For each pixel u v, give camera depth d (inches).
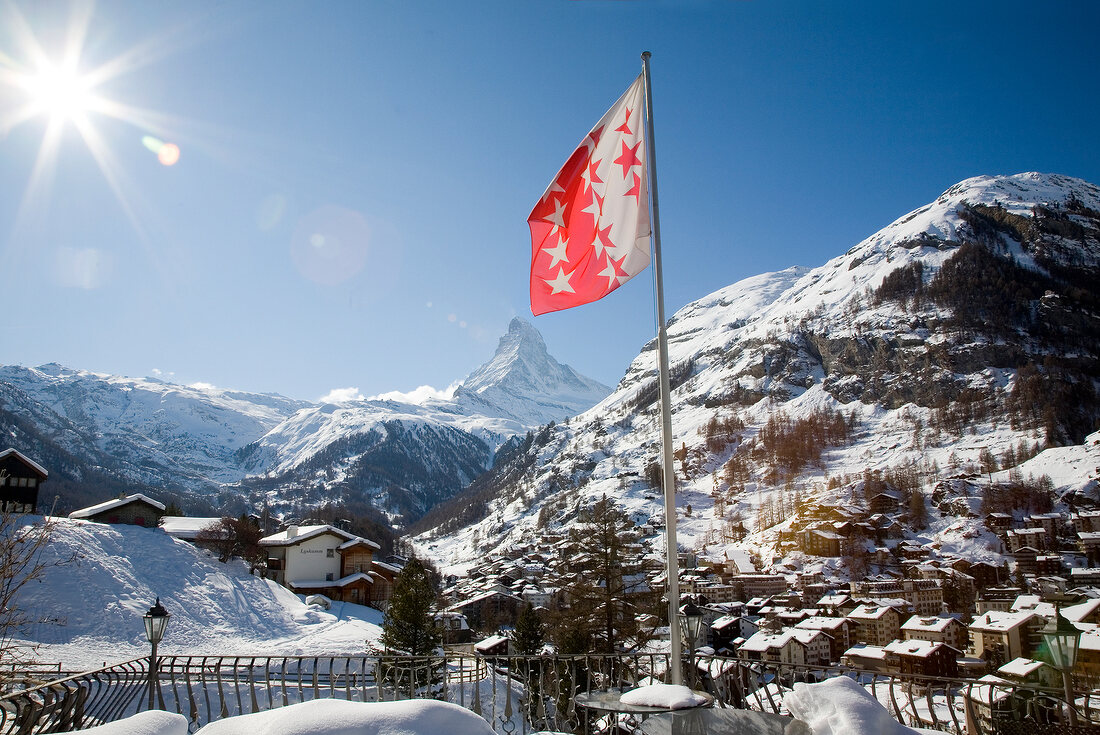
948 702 356.2
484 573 5290.4
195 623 1658.5
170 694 768.3
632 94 476.7
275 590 2146.9
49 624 1365.7
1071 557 3966.5
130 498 2363.4
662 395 428.8
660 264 443.2
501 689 675.4
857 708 233.6
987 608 3174.2
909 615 2940.5
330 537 2918.3
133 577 1732.3
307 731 177.5
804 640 2325.3
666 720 262.7
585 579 1405.0
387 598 2849.4
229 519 2536.9
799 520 5300.2
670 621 407.5
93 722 388.2
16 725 314.2
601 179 478.0
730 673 432.1
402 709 188.4
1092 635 814.5
